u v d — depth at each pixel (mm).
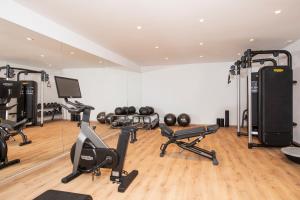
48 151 3568
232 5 2574
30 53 3654
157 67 7199
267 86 3828
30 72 3713
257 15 2887
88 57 4422
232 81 6516
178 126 6531
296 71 4234
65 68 4359
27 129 3688
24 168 2812
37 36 2928
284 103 3809
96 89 4664
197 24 3230
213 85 6691
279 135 3812
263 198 2018
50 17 2895
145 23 3174
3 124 3111
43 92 3936
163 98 7184
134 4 2537
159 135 5172
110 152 2328
